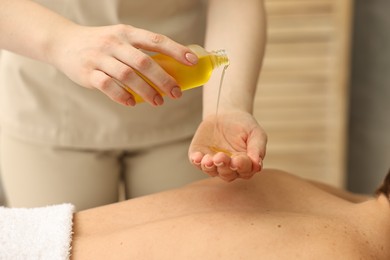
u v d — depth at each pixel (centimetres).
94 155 159
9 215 123
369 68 277
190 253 117
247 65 145
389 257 125
